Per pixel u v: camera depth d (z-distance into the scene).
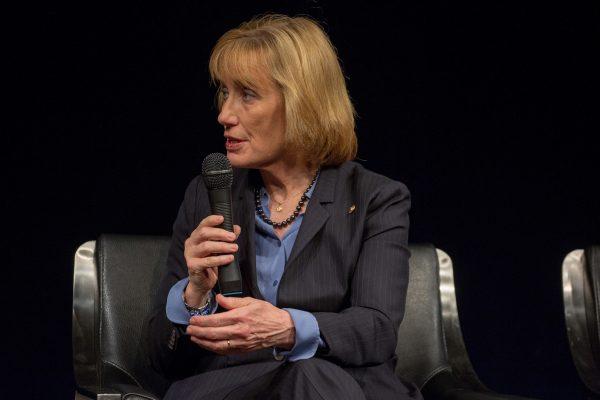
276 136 6.22
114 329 7.09
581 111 13.81
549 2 13.62
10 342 12.69
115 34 12.38
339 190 6.37
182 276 6.43
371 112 13.31
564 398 13.92
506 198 13.87
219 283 5.47
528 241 13.98
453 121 13.62
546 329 14.07
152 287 7.30
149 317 6.28
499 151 13.76
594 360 7.64
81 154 12.48
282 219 6.37
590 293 7.70
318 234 6.22
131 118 12.51
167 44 12.44
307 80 6.18
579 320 7.78
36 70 12.25
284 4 12.44
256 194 6.51
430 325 7.57
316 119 6.24
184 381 5.88
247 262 6.24
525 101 13.73
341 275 6.13
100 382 6.86
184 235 6.58
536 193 13.91
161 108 12.53
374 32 13.20
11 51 12.16
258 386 5.58
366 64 13.22
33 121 12.35
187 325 5.88
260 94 6.14
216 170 5.51
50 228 12.57
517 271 13.98
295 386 5.28
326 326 5.60
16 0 12.09
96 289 7.27
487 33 13.60
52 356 12.79
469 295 13.94
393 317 5.93
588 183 13.94
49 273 12.66
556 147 13.88
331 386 5.30
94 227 12.57
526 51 13.68
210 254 5.50
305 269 6.13
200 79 12.52
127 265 7.29
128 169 12.57
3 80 12.20
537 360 14.04
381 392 5.98
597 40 13.66
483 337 14.02
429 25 13.42
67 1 12.21
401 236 6.23
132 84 12.45
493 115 13.72
